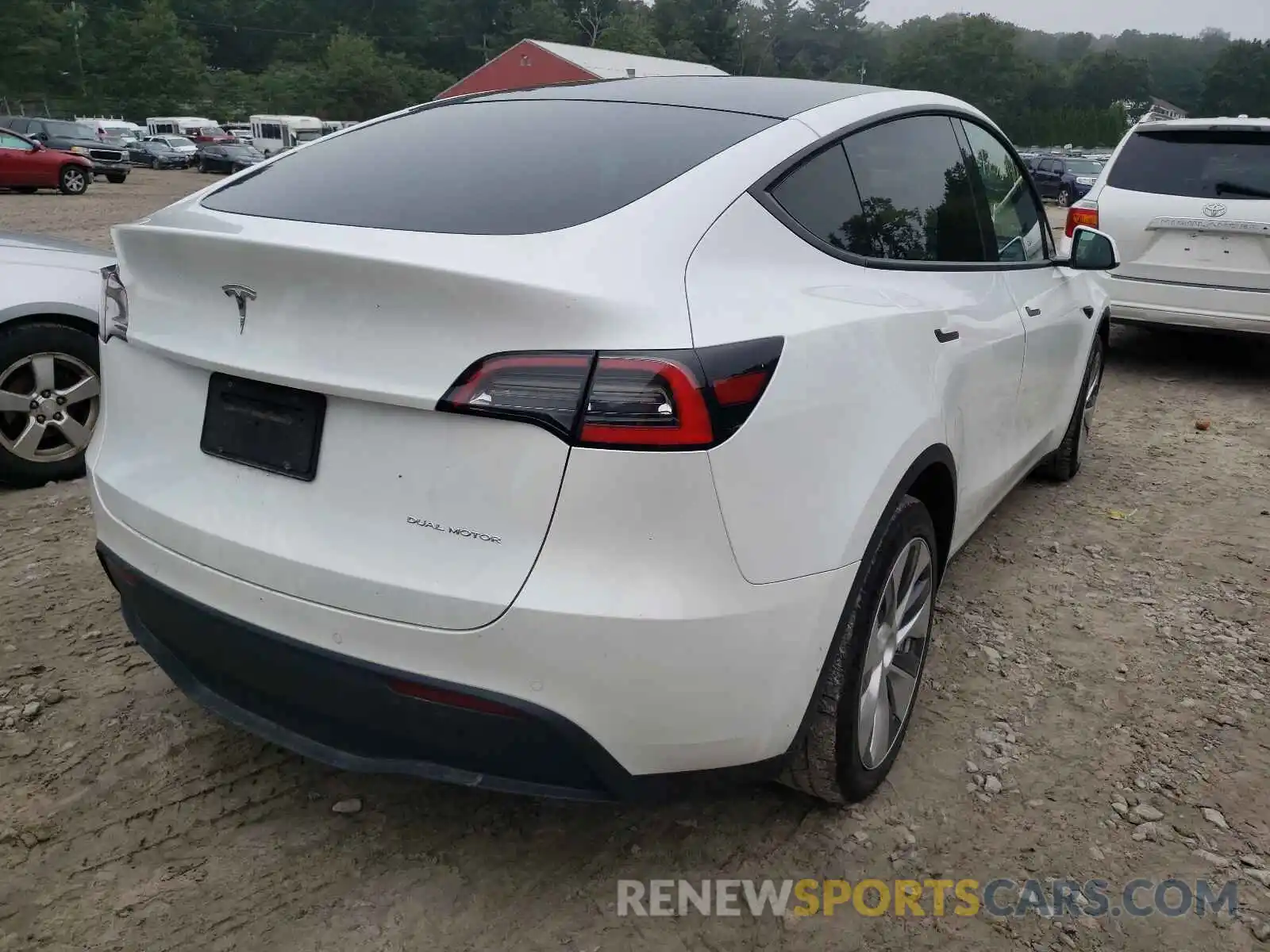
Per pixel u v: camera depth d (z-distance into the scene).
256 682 2.14
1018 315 3.37
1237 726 2.98
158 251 2.16
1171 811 2.60
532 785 2.00
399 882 2.31
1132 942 2.20
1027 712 3.03
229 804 2.54
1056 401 4.23
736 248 2.15
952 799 2.63
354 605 1.94
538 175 2.28
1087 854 2.45
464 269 1.83
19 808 2.48
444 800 2.59
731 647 1.94
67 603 3.48
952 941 2.19
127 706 2.91
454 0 113.50
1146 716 3.02
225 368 2.05
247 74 107.00
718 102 2.67
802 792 2.46
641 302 1.88
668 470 1.83
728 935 2.19
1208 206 6.72
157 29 82.56
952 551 3.07
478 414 1.82
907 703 2.69
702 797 2.12
